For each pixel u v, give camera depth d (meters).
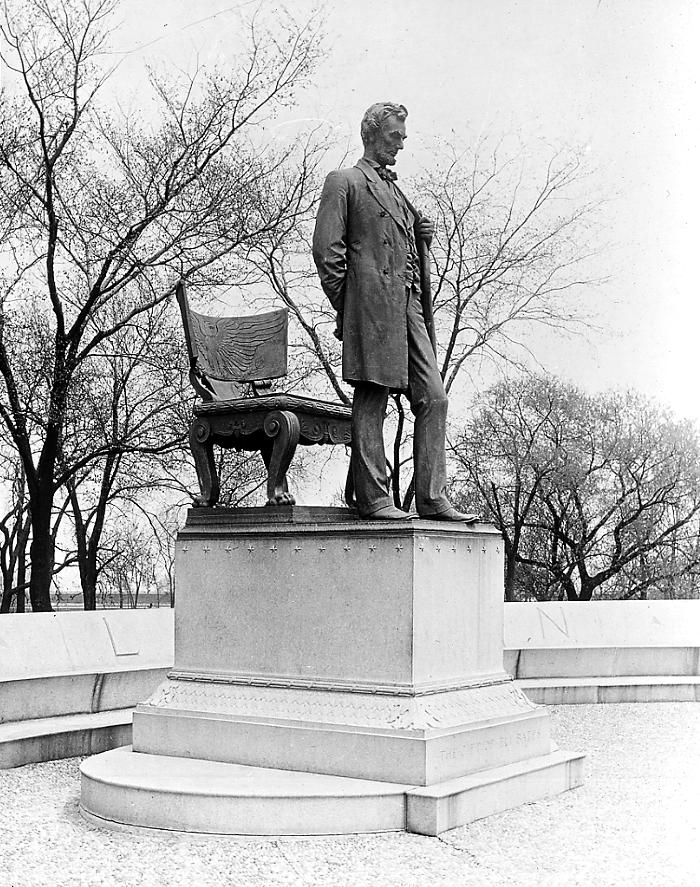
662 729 9.80
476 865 5.12
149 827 5.73
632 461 23.25
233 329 7.66
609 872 5.02
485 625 6.93
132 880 4.92
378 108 7.09
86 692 9.55
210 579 6.95
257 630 6.73
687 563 23.59
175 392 19.41
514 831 5.74
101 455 19.23
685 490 23.38
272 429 6.89
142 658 10.91
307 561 6.59
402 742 5.91
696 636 13.61
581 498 23.73
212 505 7.23
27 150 18.28
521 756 6.72
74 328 18.22
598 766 7.87
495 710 6.62
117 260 18.83
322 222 6.82
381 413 6.93
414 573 6.22
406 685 6.17
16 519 20.36
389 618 6.27
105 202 18.73
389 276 6.83
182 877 4.95
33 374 18.09
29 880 4.95
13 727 8.59
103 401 19.42
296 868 5.07
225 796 5.62
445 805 5.69
